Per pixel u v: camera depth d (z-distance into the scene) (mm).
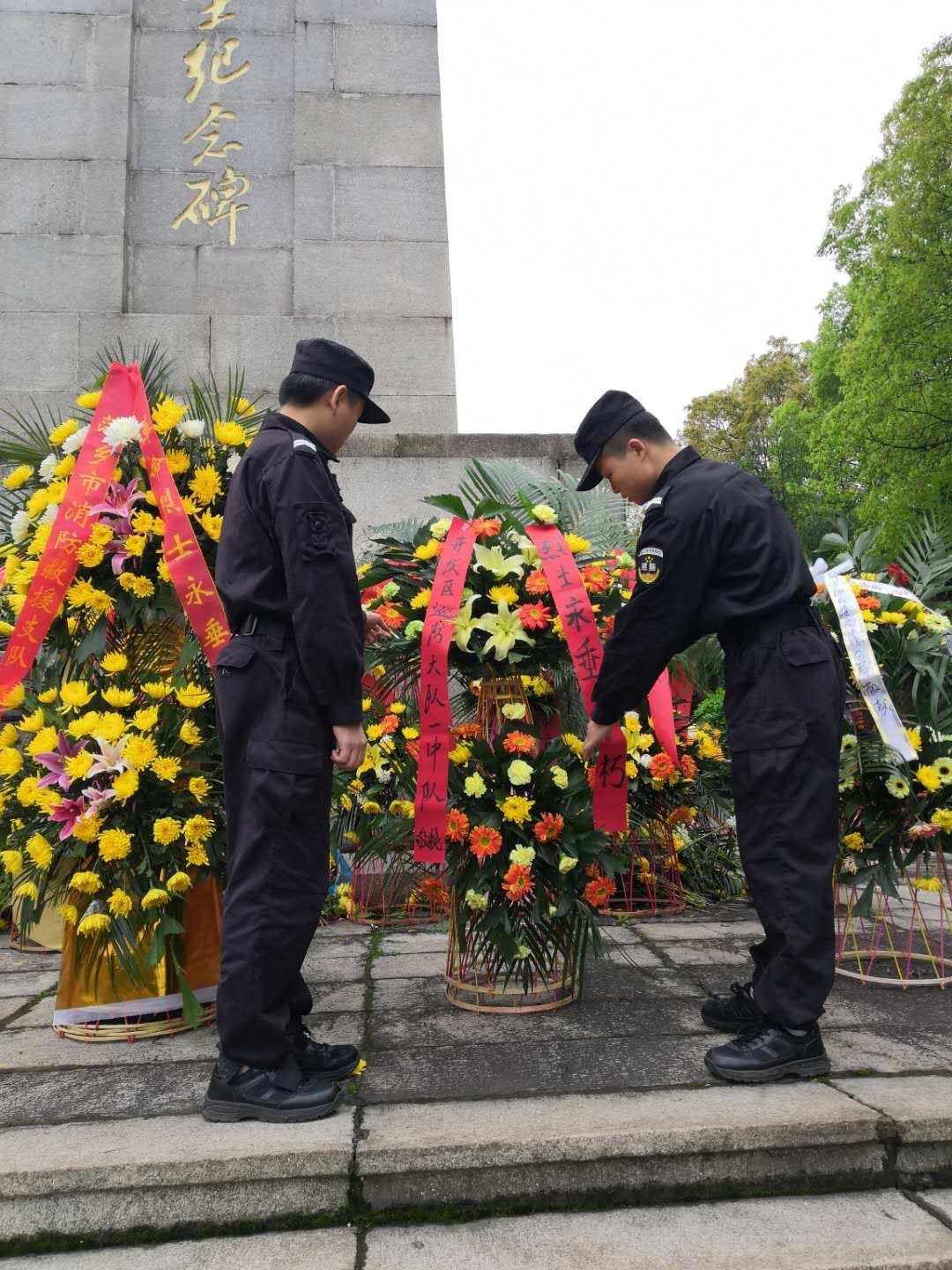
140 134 5293
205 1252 1550
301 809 1918
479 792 2391
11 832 2410
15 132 5168
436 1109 1827
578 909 2473
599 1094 1892
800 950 2004
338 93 5434
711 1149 1707
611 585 2701
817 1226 1597
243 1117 1810
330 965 3016
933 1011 2463
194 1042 2344
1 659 2613
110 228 5117
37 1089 2010
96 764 2297
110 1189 1610
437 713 2385
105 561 2490
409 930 3541
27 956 3312
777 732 2084
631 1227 1603
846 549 3672
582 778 2490
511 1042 2230
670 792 2994
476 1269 1477
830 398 23047
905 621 3029
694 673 3549
